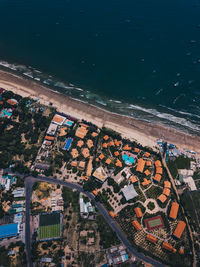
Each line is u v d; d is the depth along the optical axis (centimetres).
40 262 11981
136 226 12825
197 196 14138
